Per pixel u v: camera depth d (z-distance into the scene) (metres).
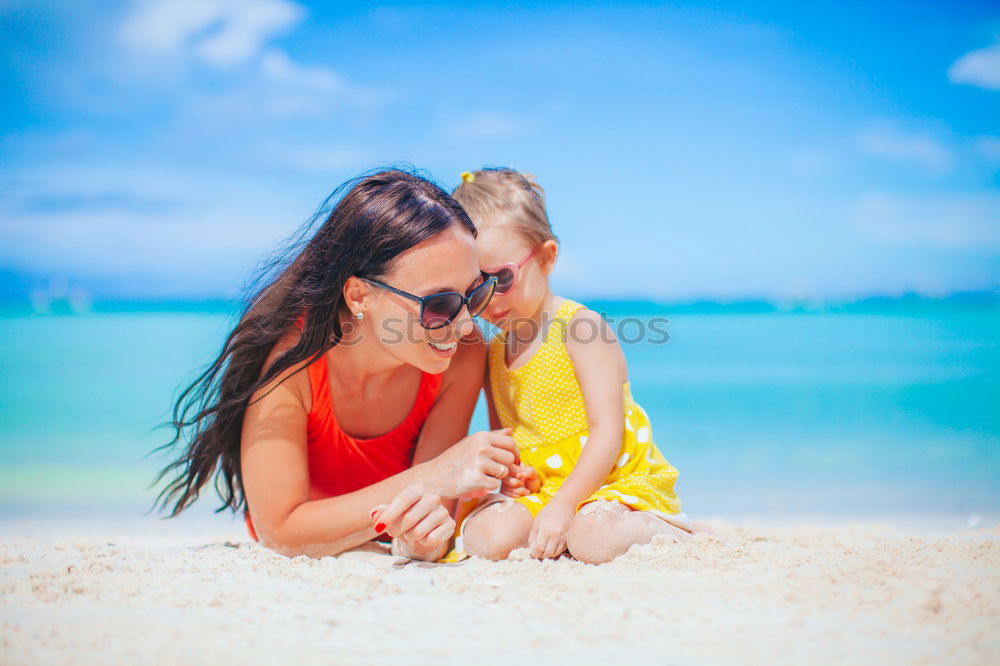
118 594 2.29
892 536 3.47
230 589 2.36
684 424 8.04
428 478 2.84
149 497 5.26
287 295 2.97
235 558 2.81
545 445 3.33
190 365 12.38
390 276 2.82
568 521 2.91
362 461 3.25
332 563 2.74
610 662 1.73
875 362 13.46
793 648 1.78
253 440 2.96
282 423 2.96
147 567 2.66
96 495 5.31
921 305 34.47
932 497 5.01
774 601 2.14
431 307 2.81
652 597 2.21
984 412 8.37
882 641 1.81
